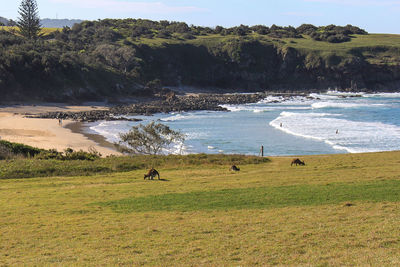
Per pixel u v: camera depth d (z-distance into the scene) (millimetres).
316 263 11477
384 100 143000
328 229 14867
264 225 15734
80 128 76625
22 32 170250
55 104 114125
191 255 12703
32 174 30906
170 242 14086
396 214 16422
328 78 194250
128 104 124625
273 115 102062
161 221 16766
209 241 14070
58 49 146500
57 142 60719
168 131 51469
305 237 14102
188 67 193625
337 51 198750
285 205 18922
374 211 17078
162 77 181125
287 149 58438
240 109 117625
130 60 164500
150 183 26000
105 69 143500
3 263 12375
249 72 198625
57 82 122375
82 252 13258
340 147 58531
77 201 20703
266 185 23609
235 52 199375
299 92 182125
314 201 19453
